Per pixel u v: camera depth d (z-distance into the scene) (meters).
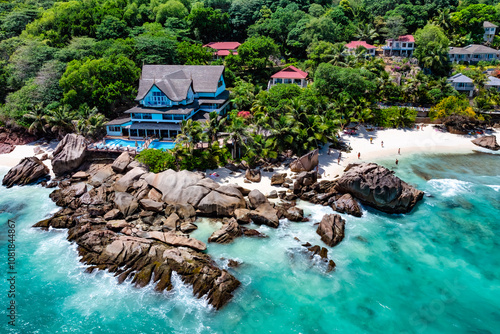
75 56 92.50
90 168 67.75
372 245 48.34
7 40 102.75
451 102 85.88
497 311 38.88
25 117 78.81
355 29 128.50
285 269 43.88
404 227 52.31
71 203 55.69
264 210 52.97
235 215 52.19
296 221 52.44
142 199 54.62
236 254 45.91
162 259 43.59
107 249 44.78
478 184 64.12
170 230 49.47
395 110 86.62
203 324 37.06
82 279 42.47
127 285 41.59
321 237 48.91
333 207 55.50
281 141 66.31
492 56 116.25
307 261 45.00
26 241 48.47
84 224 50.53
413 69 108.19
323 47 105.50
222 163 66.81
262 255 45.91
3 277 42.44
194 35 127.56
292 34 119.19
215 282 40.62
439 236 50.34
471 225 52.66
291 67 101.56
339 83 87.69
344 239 49.31
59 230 50.84
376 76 94.25
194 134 62.22
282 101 76.00
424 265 45.03
